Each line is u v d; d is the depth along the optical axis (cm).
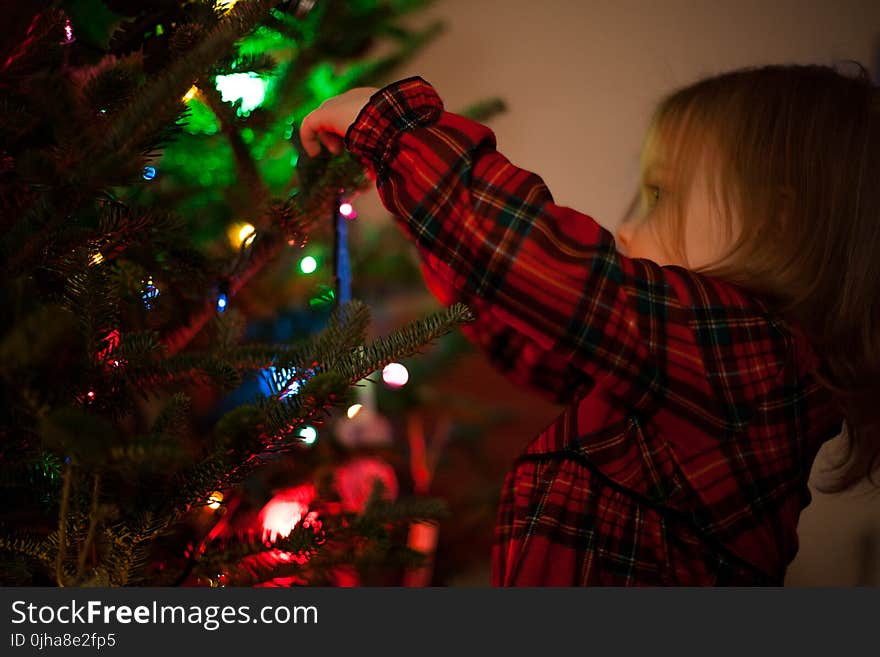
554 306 54
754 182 61
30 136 48
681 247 65
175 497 43
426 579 126
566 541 59
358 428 118
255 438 40
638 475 59
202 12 51
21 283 36
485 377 201
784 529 60
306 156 69
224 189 88
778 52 192
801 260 60
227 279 67
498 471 180
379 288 138
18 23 45
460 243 55
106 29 69
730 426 56
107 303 47
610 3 198
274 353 54
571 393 76
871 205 60
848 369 60
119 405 47
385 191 58
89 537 39
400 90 59
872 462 68
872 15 187
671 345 55
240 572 44
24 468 45
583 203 201
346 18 87
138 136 41
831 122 61
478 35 202
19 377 34
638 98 198
